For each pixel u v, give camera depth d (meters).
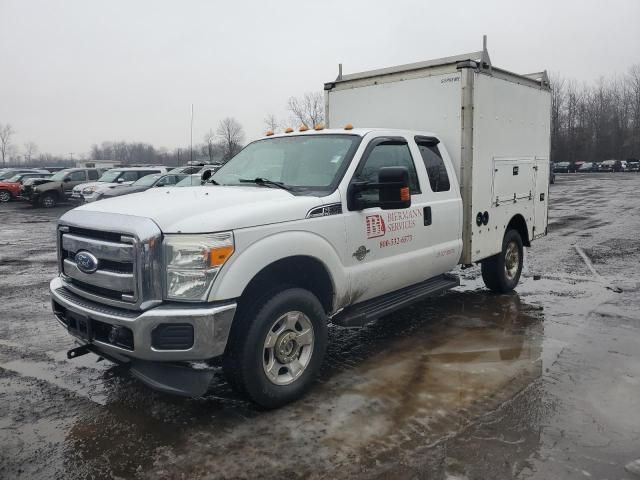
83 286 4.10
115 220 3.79
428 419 3.89
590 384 4.46
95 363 5.12
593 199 24.50
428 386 4.46
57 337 5.90
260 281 4.13
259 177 5.12
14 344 5.67
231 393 4.42
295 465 3.35
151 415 4.05
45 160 132.38
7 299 7.64
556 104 80.38
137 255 3.59
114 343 3.77
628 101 82.38
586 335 5.71
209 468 3.34
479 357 5.11
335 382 4.57
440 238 5.74
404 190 4.34
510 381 4.54
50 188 25.53
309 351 4.29
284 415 4.00
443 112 6.10
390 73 6.49
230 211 3.81
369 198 4.86
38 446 3.62
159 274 3.63
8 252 12.16
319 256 4.29
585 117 82.69
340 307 4.70
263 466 3.35
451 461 3.35
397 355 5.20
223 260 3.64
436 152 5.85
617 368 4.80
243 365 3.85
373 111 6.70
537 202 7.82
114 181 23.05
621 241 12.16
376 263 4.92
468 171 6.03
